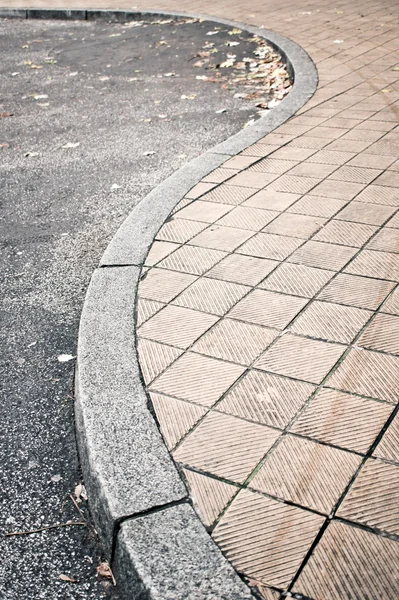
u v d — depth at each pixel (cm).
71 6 1313
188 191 475
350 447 243
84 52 1002
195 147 600
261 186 473
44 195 525
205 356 299
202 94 759
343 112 617
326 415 259
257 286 351
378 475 231
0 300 388
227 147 553
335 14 1083
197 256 386
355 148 528
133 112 713
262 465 238
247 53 921
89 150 614
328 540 209
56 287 397
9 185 549
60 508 251
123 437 254
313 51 854
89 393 279
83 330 325
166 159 577
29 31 1193
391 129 564
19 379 323
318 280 352
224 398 272
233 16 1130
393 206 427
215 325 321
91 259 425
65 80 859
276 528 214
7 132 681
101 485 233
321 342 303
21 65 953
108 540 227
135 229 425
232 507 222
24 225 477
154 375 289
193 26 1109
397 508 218
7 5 1384
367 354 293
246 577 199
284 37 943
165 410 268
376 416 257
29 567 228
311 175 485
